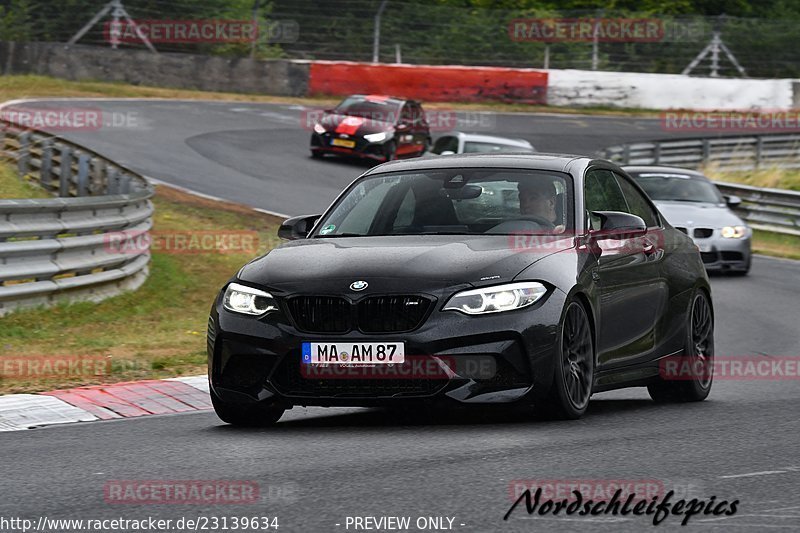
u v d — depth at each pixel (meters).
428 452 21.16
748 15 198.00
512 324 23.23
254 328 23.77
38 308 42.28
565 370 24.33
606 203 27.92
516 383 23.39
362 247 24.94
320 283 23.61
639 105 155.88
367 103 105.19
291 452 21.39
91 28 138.12
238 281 24.64
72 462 20.67
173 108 121.44
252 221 73.50
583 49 159.25
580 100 154.50
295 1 149.00
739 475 19.28
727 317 51.38
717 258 66.44
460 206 26.53
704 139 115.88
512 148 86.06
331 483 18.59
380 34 151.75
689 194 69.19
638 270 27.64
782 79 160.38
